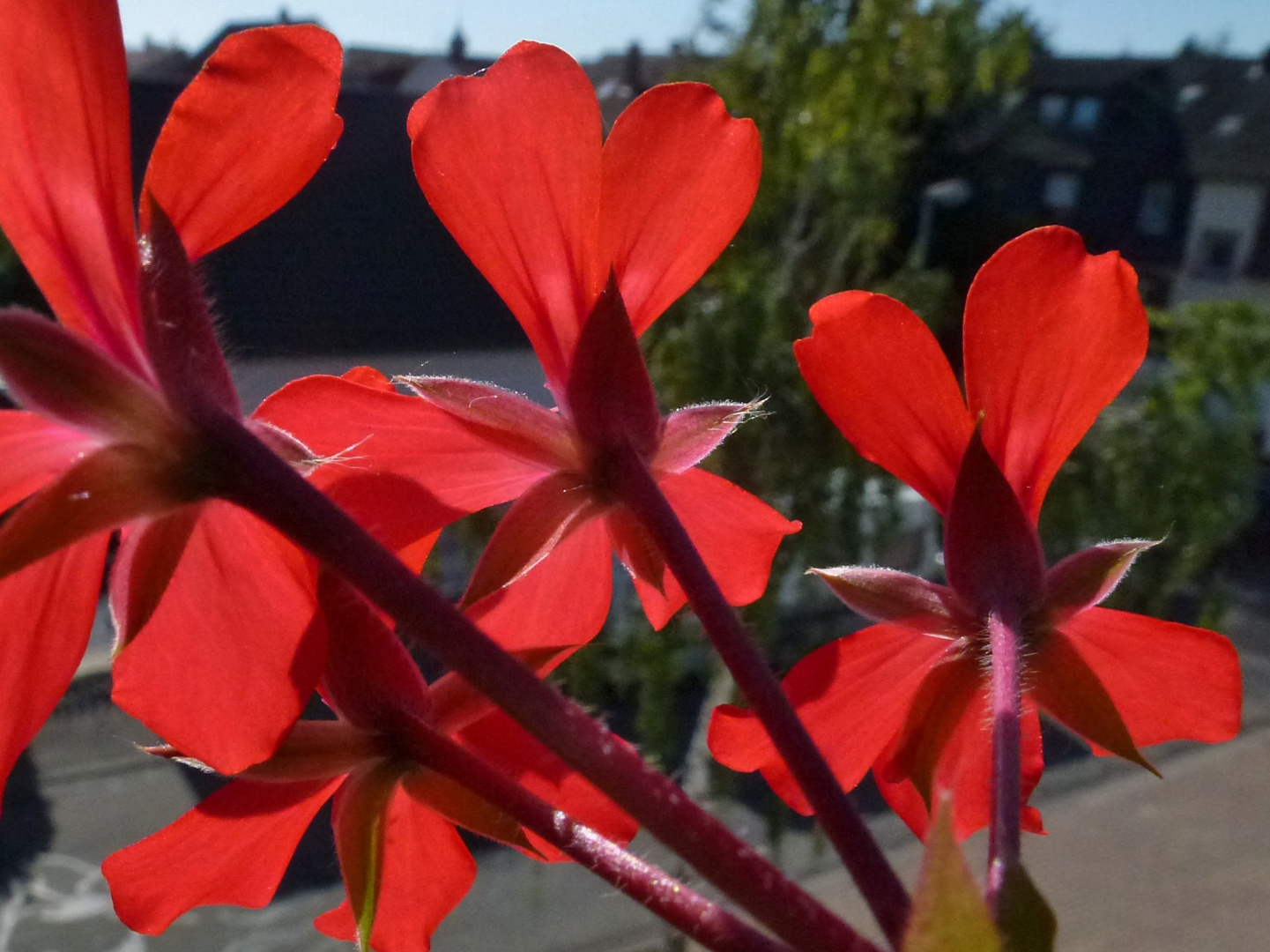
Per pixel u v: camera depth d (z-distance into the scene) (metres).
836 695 0.06
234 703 0.05
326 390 0.05
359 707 0.05
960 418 0.06
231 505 0.05
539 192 0.05
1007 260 0.05
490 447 0.05
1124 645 0.06
